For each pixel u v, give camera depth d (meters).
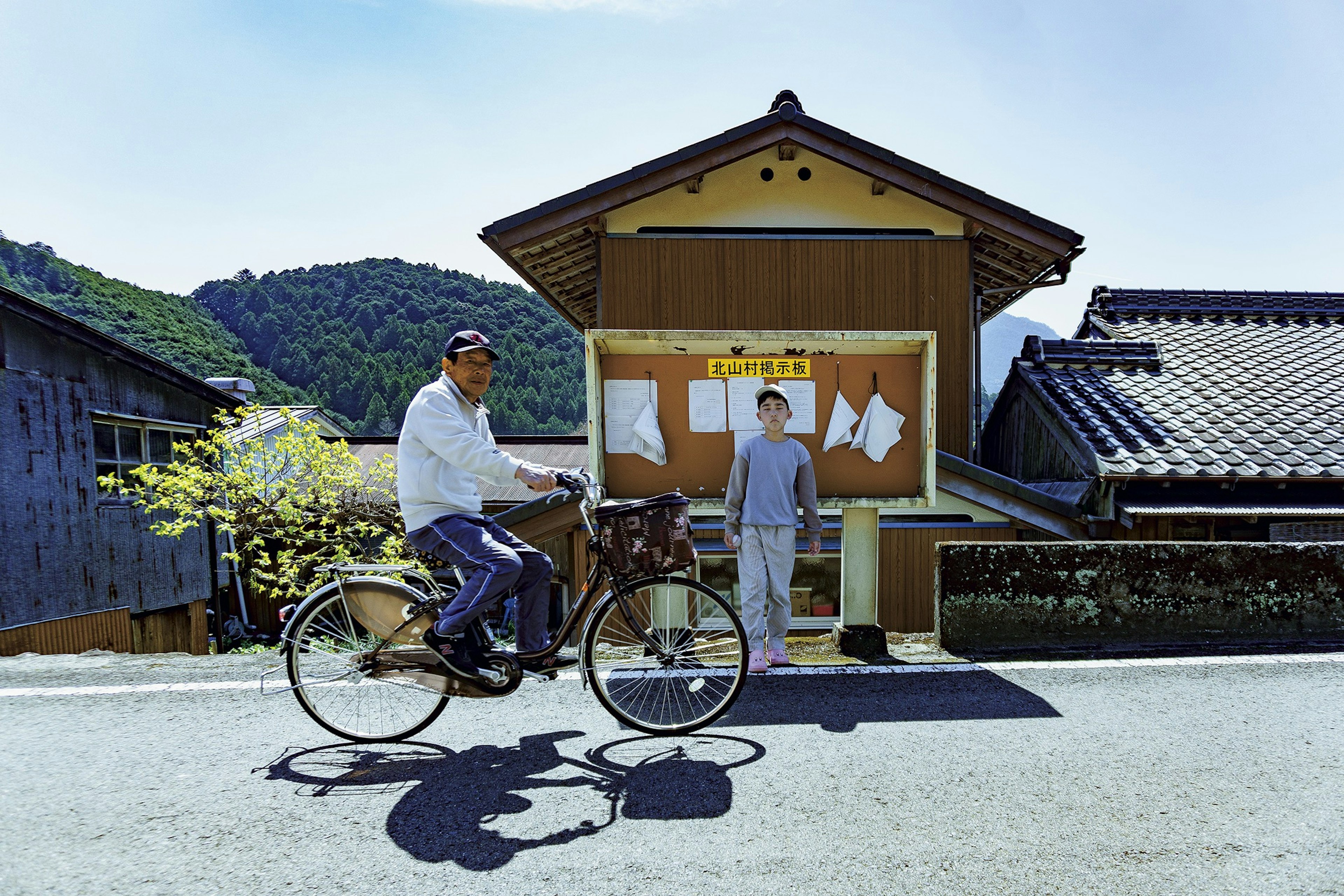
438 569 3.86
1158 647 4.63
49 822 2.55
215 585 14.50
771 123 9.27
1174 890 2.13
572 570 9.41
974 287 11.00
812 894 2.11
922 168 9.30
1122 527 9.02
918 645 4.77
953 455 9.73
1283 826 2.48
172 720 3.52
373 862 2.31
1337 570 4.83
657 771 2.94
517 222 9.27
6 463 9.77
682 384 4.99
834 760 3.02
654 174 9.33
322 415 21.12
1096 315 13.36
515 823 2.54
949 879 2.18
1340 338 12.35
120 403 11.91
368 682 3.75
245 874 2.24
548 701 3.75
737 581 8.16
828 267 9.77
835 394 4.98
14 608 9.79
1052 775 2.86
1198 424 9.58
